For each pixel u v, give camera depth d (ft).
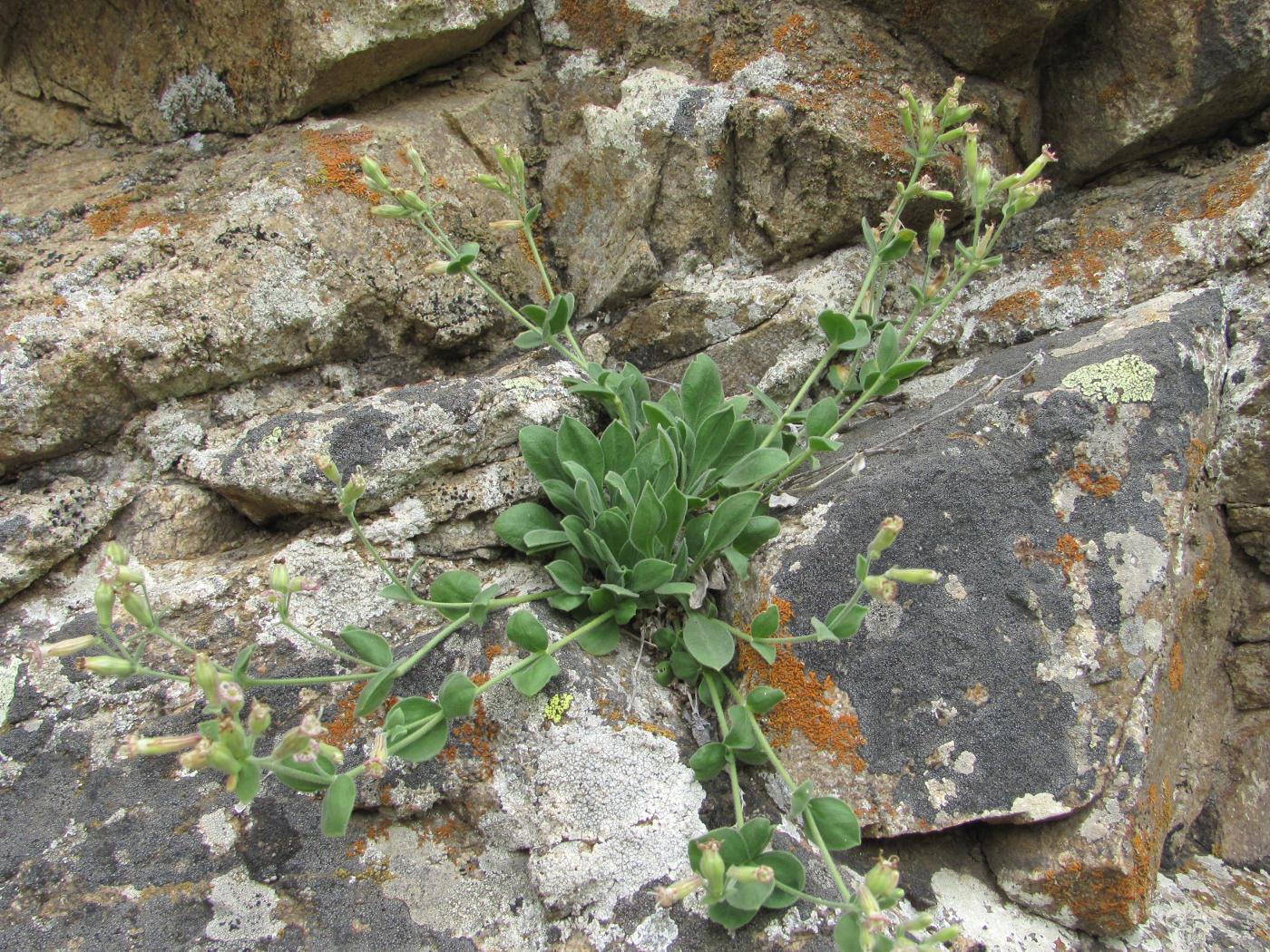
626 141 1.58
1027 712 1.21
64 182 1.52
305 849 1.19
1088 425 1.29
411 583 1.28
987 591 1.26
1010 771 1.19
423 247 1.53
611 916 1.14
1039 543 1.27
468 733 1.22
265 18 1.49
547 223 1.69
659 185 1.57
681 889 0.99
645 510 1.21
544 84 1.69
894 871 0.95
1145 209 1.56
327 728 1.24
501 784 1.21
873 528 1.30
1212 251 1.47
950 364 1.62
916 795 1.20
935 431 1.38
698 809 1.19
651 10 1.60
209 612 1.29
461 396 1.38
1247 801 1.44
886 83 1.55
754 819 1.09
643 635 1.36
